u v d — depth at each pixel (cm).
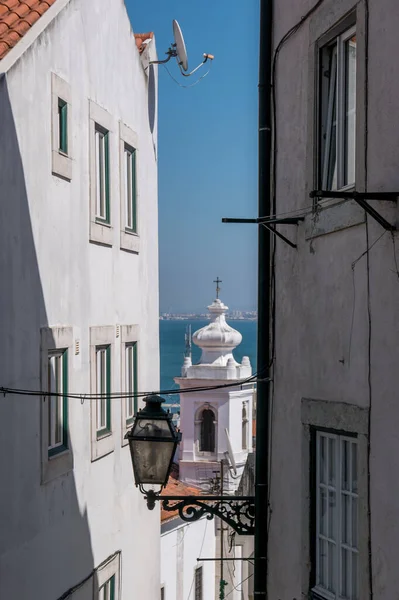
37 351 1210
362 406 848
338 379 902
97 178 1498
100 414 1526
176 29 1652
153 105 1870
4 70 1091
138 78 1725
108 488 1527
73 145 1358
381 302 814
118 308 1595
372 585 820
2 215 1090
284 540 1032
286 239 1005
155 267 1866
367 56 840
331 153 950
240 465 5175
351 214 867
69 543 1327
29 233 1184
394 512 788
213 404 5188
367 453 832
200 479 5122
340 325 898
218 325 5447
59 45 1291
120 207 1606
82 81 1395
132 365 1702
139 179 1727
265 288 1110
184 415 5231
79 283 1387
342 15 891
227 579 3581
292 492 1010
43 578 1220
